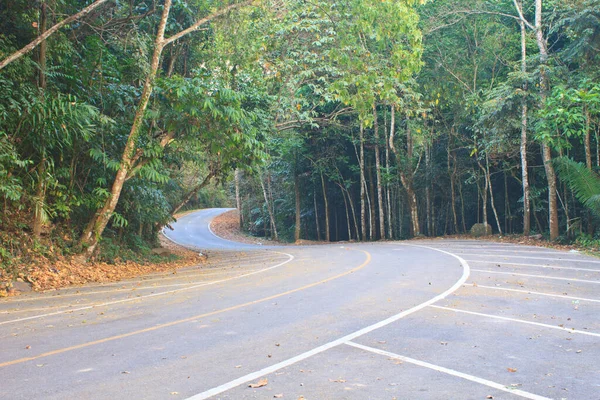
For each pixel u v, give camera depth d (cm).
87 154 1444
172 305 868
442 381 458
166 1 1395
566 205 2222
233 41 1758
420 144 3086
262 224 5250
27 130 1195
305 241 3600
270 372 489
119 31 1503
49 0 1223
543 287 954
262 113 1917
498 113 2184
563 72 1989
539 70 1986
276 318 733
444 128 2986
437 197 3559
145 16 1616
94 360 541
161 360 536
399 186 3416
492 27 2561
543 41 2103
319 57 2011
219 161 1892
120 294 1012
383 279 1095
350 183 3588
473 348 562
